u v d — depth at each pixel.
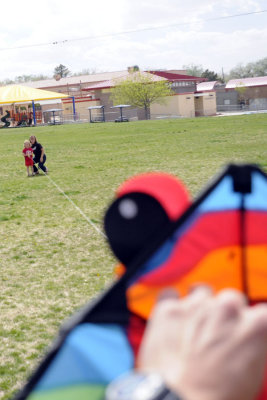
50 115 71.38
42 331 5.30
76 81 93.00
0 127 65.94
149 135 31.94
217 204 0.60
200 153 19.94
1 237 9.21
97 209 11.17
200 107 74.88
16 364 4.62
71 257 7.83
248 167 0.60
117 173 16.50
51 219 10.45
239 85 87.44
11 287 6.65
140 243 0.67
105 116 73.19
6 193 13.89
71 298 6.19
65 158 22.06
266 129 29.23
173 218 0.65
